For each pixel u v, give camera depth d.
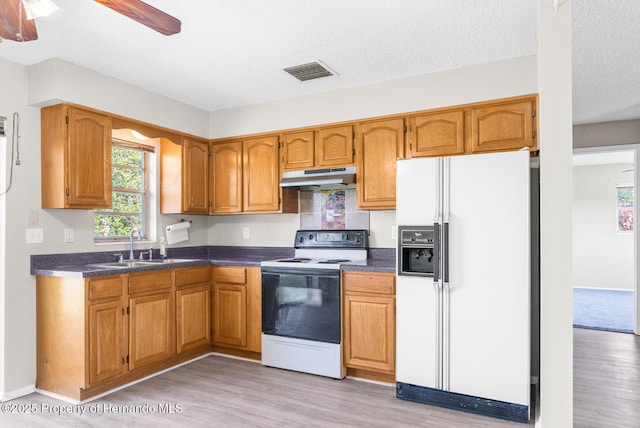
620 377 3.32
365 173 3.58
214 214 4.39
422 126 3.36
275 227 4.33
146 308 3.21
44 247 3.11
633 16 2.48
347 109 3.67
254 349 3.68
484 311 2.63
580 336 4.61
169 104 3.91
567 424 1.82
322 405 2.77
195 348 3.78
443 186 2.77
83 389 2.83
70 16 2.39
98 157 3.24
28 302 3.01
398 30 2.61
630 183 7.94
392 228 3.73
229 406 2.76
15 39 1.87
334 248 3.89
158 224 4.11
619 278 8.01
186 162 4.07
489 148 3.12
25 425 2.49
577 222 8.38
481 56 3.02
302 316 3.41
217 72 3.29
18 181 2.97
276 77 3.41
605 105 4.24
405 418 2.58
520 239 2.55
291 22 2.49
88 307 2.80
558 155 1.84
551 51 1.86
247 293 3.73
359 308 3.18
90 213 3.45
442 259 2.73
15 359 2.92
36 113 3.10
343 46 2.83
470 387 2.66
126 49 2.85
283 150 3.97
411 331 2.85
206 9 2.33
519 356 2.53
